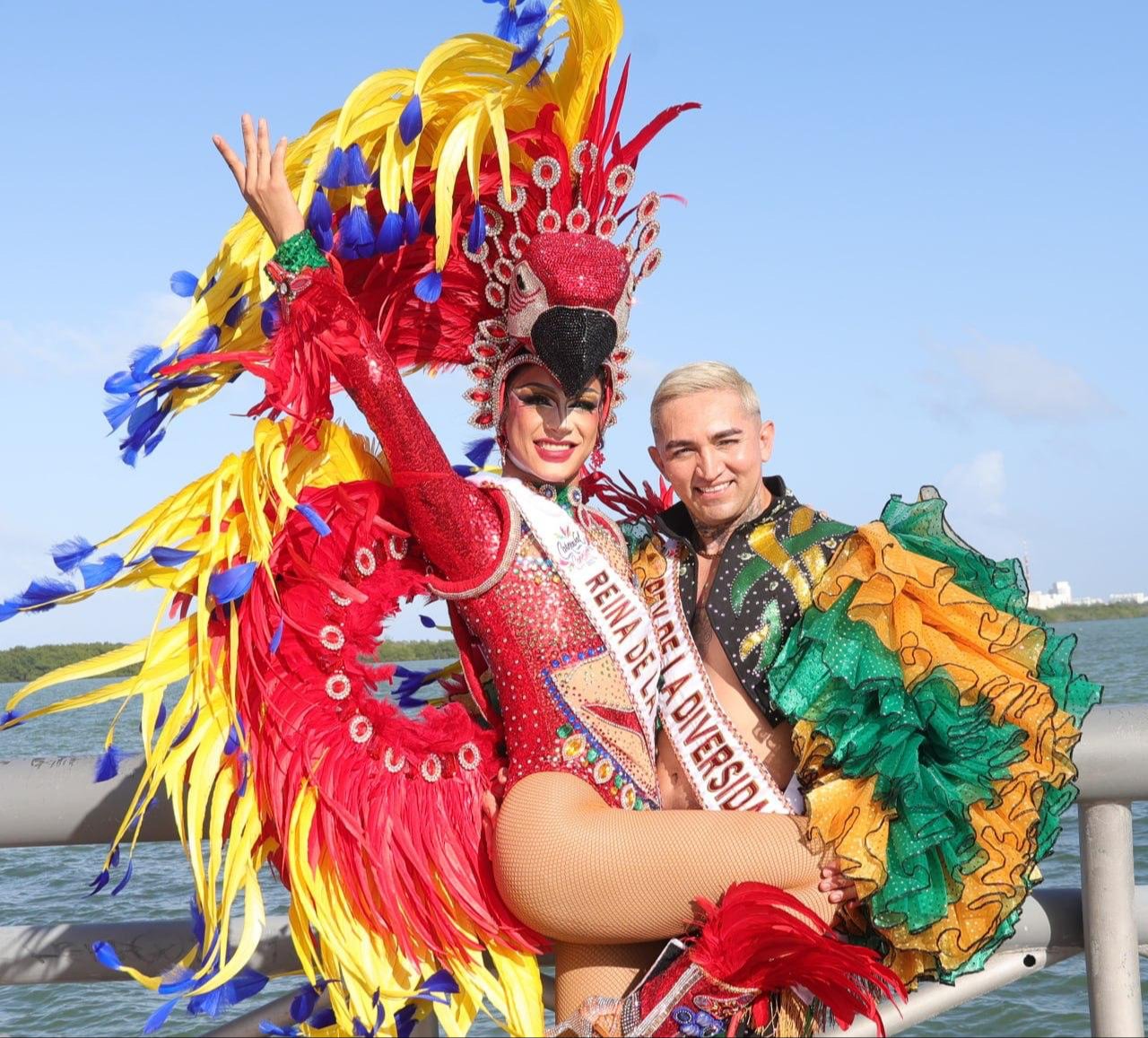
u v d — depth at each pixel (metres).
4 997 6.81
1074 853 9.42
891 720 1.98
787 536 2.28
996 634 2.06
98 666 1.96
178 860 10.58
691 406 2.27
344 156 2.06
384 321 2.40
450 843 2.06
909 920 1.91
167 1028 6.03
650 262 2.46
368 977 1.91
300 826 1.96
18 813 2.22
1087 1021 5.75
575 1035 1.98
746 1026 2.01
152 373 2.01
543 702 2.07
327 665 2.06
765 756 2.21
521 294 2.29
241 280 2.19
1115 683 28.47
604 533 2.35
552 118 2.32
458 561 2.09
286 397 2.00
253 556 2.02
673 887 1.94
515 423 2.34
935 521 2.26
